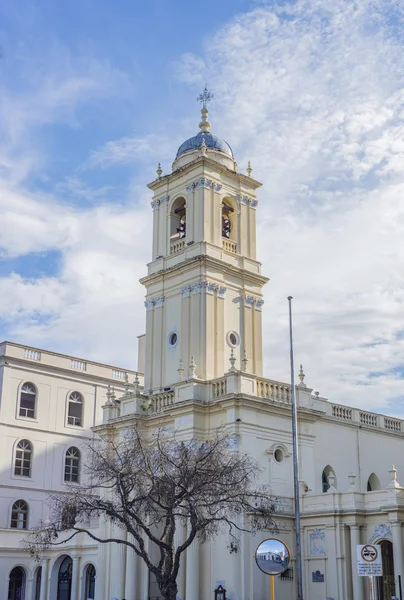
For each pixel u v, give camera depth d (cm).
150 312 4506
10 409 5403
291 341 3556
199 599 3541
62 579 4662
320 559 3522
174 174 4594
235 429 3644
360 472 4184
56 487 5512
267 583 3478
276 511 3575
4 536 4934
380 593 3419
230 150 4769
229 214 4622
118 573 3931
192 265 4284
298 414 3916
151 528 3922
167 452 3300
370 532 3456
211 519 2909
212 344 4141
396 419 4544
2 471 5256
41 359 5650
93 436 5797
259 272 4534
